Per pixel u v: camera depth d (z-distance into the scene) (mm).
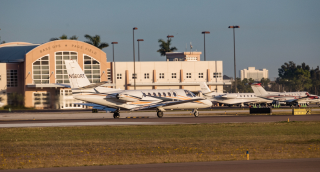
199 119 162375
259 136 101688
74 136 105000
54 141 95000
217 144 86438
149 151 77250
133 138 99500
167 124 137500
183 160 64625
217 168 57125
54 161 65750
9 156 72875
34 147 85000
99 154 74250
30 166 60688
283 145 83562
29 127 129000
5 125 137250
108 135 106500
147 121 152250
